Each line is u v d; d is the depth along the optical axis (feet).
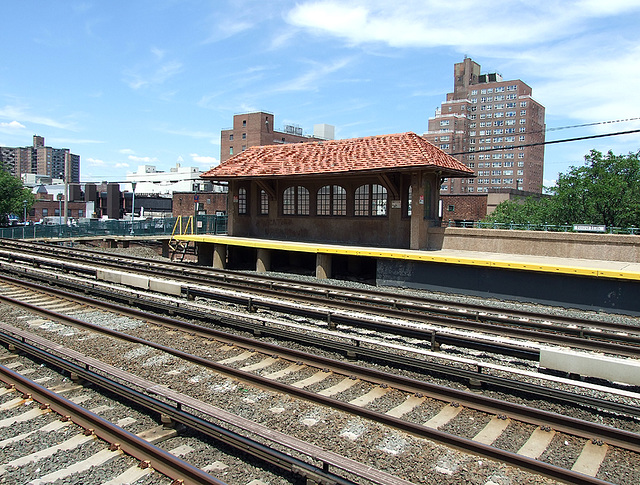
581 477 15.26
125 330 32.99
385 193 63.62
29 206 187.11
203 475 14.96
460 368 26.61
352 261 62.64
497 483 15.69
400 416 20.47
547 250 53.62
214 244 71.56
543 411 19.71
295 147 75.05
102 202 281.54
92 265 63.93
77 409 19.22
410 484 13.55
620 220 89.81
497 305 44.27
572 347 30.83
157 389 19.71
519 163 436.35
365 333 33.19
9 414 20.02
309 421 19.80
